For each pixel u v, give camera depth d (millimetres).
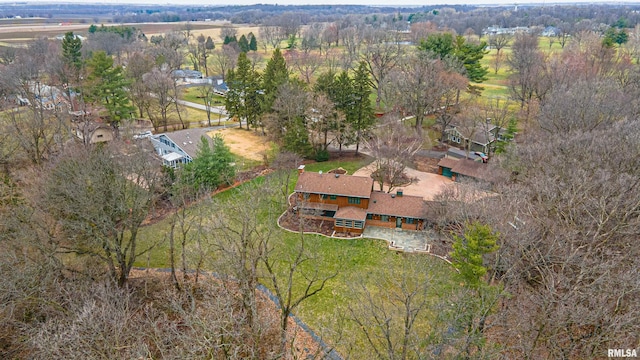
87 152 34688
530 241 29469
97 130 67625
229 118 82375
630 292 22625
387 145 58062
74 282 28688
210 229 33219
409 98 69562
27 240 28906
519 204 32750
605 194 31234
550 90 65875
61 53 102125
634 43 111000
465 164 56406
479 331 23953
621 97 54000
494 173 43062
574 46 107688
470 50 85875
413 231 44844
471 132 61031
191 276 35469
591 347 22516
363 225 44125
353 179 47406
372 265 38469
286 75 72625
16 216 30328
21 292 24641
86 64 78188
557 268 30453
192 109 97625
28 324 23672
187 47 164500
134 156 38344
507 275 27484
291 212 47719
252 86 76562
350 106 65500
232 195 51344
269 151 67875
